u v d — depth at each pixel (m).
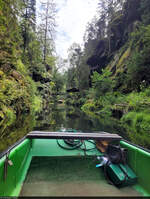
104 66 24.55
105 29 28.33
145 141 4.12
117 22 23.55
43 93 19.34
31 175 1.94
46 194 1.54
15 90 7.83
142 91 9.30
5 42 7.83
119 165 1.95
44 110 14.37
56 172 2.03
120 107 9.53
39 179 1.84
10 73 8.72
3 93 6.60
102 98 13.95
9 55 8.35
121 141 2.41
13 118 6.81
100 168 2.17
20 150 2.00
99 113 12.17
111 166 1.93
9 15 7.98
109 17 26.30
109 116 10.51
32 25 16.59
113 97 12.39
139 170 1.81
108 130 5.77
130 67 10.44
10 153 1.71
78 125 6.99
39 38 20.06
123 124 7.14
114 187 1.70
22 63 13.09
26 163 2.25
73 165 2.25
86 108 17.69
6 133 4.46
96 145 2.86
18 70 10.58
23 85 10.15
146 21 12.30
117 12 24.80
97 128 6.24
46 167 2.17
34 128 5.80
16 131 4.82
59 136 2.34
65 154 2.55
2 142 3.57
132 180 1.73
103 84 14.39
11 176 1.66
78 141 2.92
